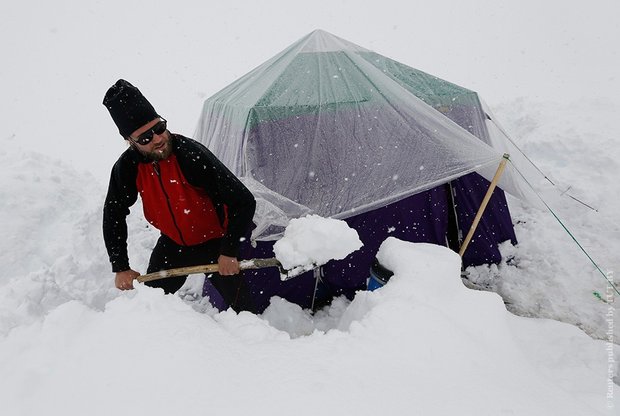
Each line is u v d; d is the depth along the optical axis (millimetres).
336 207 3412
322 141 3588
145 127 1986
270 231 3168
